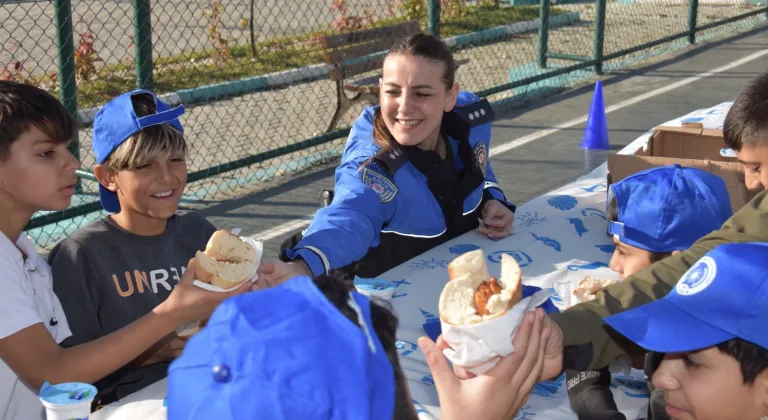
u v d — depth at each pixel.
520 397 1.69
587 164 6.63
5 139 2.11
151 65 5.98
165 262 2.65
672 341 1.59
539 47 10.20
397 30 7.85
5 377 2.20
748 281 1.57
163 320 2.09
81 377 2.08
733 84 9.51
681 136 3.87
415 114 3.04
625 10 15.54
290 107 8.67
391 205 3.11
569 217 3.54
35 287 2.29
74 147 5.62
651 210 2.49
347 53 7.38
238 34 12.65
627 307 1.99
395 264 3.25
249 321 1.06
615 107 8.50
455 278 1.74
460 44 11.98
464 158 3.31
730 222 2.18
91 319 2.49
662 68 10.48
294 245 2.79
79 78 8.88
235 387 1.01
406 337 2.48
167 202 2.54
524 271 3.00
